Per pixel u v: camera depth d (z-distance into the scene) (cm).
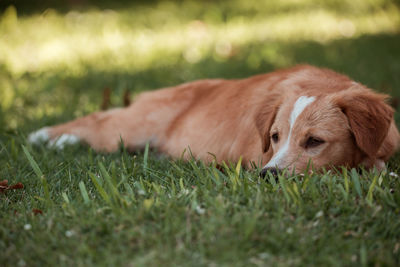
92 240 257
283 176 313
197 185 314
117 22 1298
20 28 1216
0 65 867
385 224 268
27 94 711
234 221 263
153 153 502
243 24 1259
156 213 280
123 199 292
